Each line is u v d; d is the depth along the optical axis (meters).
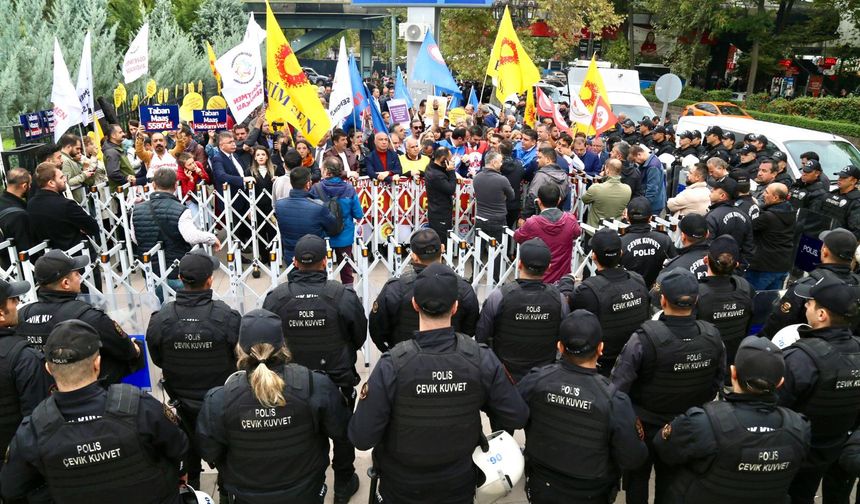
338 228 6.40
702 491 3.08
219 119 12.45
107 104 11.92
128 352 4.10
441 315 3.00
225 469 3.11
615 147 9.39
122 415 2.73
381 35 63.62
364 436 2.97
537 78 11.82
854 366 3.55
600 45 41.91
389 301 4.50
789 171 11.34
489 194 7.68
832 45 34.97
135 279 8.27
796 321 4.70
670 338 3.71
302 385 3.00
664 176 9.55
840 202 7.84
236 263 6.22
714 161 7.37
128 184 8.61
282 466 3.02
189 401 3.93
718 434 2.95
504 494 3.44
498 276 7.96
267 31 8.45
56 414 2.67
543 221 5.68
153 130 12.20
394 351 3.01
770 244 7.01
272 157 9.98
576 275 7.18
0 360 3.35
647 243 5.57
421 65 12.73
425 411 2.95
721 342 3.82
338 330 4.24
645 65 41.59
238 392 2.94
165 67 21.53
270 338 2.98
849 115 25.88
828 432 3.71
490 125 15.66
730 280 4.60
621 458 3.16
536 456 3.34
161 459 2.93
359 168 9.95
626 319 4.52
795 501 4.06
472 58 24.64
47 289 3.83
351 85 10.56
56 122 7.89
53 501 2.88
